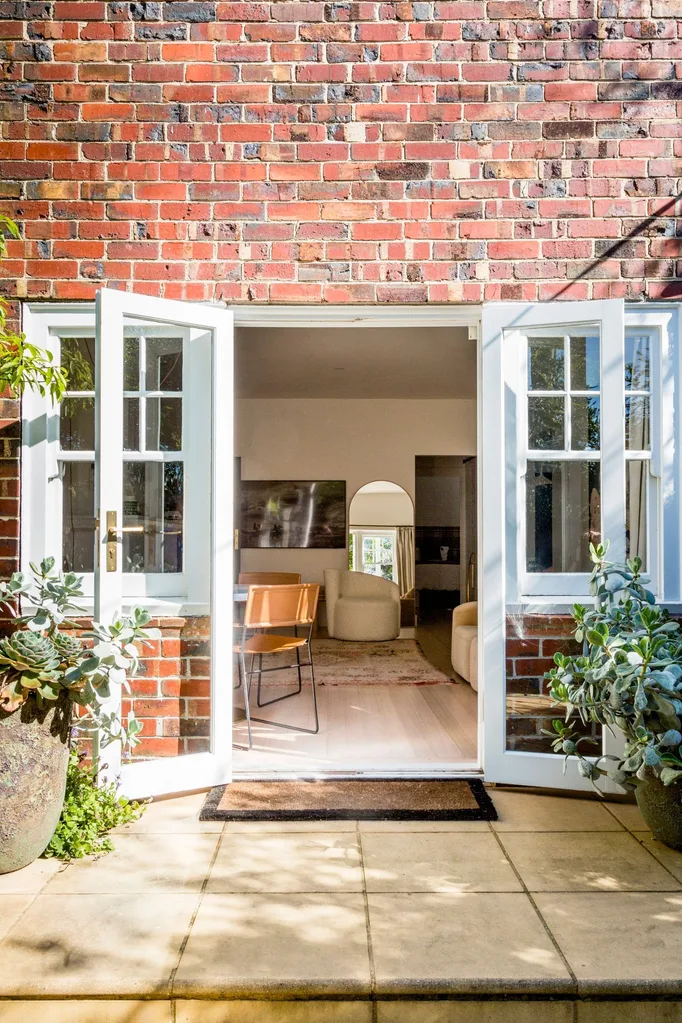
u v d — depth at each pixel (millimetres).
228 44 3404
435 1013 1981
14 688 2523
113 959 2057
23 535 3480
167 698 3398
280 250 3412
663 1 3412
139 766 3174
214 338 3379
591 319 3285
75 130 3416
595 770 2857
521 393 3455
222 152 3410
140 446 3363
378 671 6324
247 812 3018
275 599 4316
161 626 3396
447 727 4449
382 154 3406
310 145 3406
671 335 3496
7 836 2508
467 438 9523
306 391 8867
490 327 3402
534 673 3426
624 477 3252
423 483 11633
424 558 11633
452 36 3404
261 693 5465
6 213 3424
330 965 2027
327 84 3404
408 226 3408
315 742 4117
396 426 9516
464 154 3404
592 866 2611
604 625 2826
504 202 3412
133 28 3410
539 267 3412
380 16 3402
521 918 2270
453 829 2924
